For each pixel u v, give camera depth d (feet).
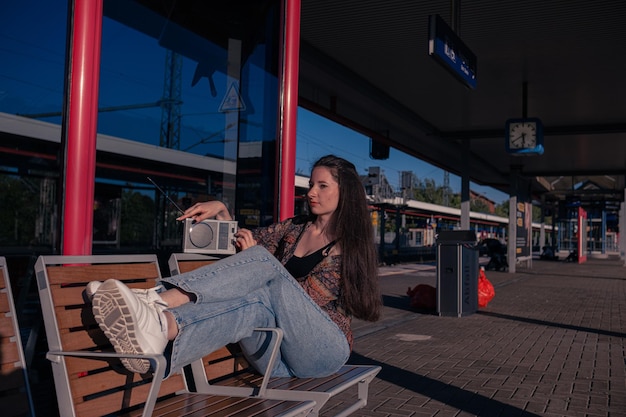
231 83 16.62
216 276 8.34
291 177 16.62
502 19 31.65
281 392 8.80
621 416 14.42
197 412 8.04
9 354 7.52
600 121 55.52
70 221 10.73
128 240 14.52
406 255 111.34
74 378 7.60
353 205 9.82
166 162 15.35
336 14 31.53
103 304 7.03
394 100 49.06
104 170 13.99
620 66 39.11
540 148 44.11
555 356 21.70
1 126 11.91
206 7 15.99
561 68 39.93
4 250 12.09
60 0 11.32
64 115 10.93
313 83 41.70
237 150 16.66
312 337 9.13
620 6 29.60
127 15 14.35
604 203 134.00
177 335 7.72
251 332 8.80
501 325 29.53
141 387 8.63
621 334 26.99
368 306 9.59
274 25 16.80
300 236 10.27
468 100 48.80
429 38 25.85
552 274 76.02
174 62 15.48
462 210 61.67
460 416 14.29
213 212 10.50
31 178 12.12
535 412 14.67
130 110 14.53
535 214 427.33
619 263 119.44
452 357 21.29
